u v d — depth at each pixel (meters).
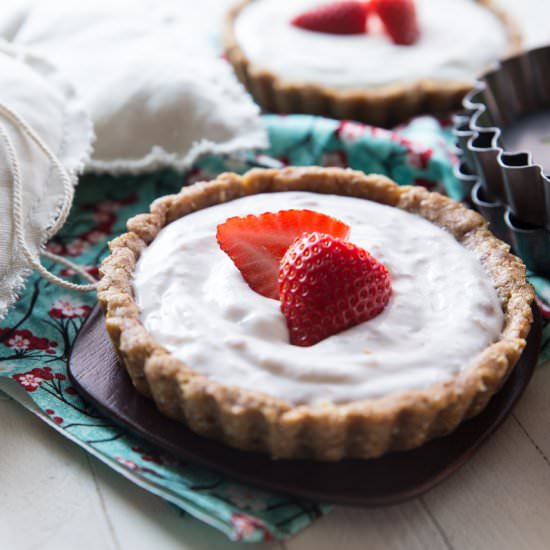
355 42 0.48
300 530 0.32
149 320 0.34
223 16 0.50
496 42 0.48
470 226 0.36
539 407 0.35
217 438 0.32
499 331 0.34
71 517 0.32
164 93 0.42
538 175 0.36
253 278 0.34
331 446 0.31
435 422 0.32
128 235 0.36
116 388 0.34
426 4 0.51
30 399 0.35
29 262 0.36
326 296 0.33
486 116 0.41
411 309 0.34
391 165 0.43
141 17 0.46
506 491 0.33
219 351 0.32
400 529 0.32
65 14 0.45
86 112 0.41
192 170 0.43
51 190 0.37
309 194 0.38
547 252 0.38
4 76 0.39
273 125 0.44
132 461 0.33
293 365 0.32
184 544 0.32
